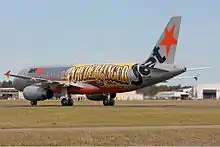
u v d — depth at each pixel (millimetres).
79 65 138875
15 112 100812
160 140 55906
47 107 124938
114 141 55094
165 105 142625
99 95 139000
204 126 67500
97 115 90062
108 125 70250
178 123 73125
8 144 53094
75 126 68875
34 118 84562
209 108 115938
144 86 129000
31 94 134375
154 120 78438
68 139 55906
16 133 59656
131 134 58938
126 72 128750
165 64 125688
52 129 64125
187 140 56094
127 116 86875
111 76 131000
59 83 134000
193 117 83125
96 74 133375
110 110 105875
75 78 137250
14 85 149875
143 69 127000
